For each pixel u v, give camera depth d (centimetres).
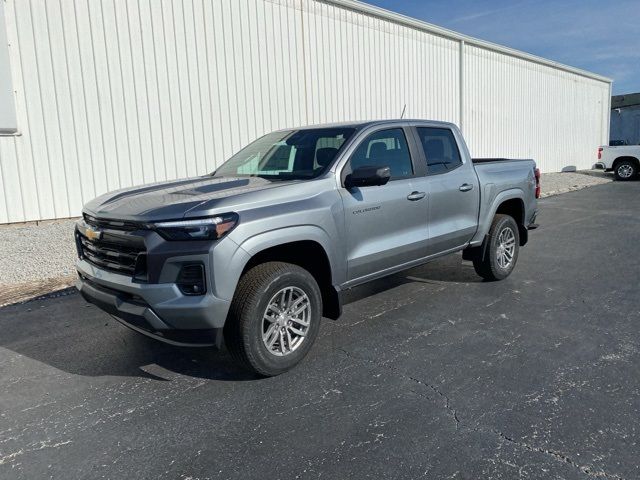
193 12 1037
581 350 421
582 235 962
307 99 1264
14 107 851
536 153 2297
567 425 309
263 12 1151
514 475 264
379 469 273
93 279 390
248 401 352
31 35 859
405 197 487
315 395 357
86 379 393
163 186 444
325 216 407
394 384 370
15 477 275
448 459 280
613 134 4000
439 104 1702
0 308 569
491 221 607
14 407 352
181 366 412
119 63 952
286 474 271
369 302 564
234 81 1113
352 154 452
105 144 952
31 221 895
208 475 273
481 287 614
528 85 2180
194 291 342
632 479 259
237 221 353
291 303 392
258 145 542
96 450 298
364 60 1408
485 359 409
